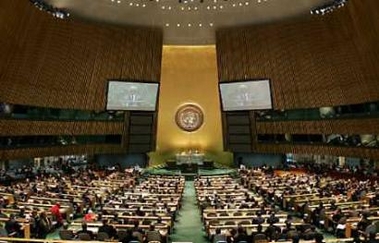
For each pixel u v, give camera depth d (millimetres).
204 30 39125
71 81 34969
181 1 32438
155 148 41656
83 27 33531
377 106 29312
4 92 28359
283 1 31938
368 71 28500
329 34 31328
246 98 38812
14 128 30203
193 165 38656
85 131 37344
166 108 44531
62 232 14570
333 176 34500
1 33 25094
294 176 31219
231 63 39000
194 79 44562
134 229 14680
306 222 17953
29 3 26297
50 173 34219
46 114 33969
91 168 38344
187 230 19484
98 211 20625
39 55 30375
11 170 33938
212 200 21531
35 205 19469
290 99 37062
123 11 33938
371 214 16844
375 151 29844
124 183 28094
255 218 16547
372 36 25969
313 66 34375
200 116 44562
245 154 42125
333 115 34281
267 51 37188
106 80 37594
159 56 39250
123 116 39406
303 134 37125
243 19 36188
